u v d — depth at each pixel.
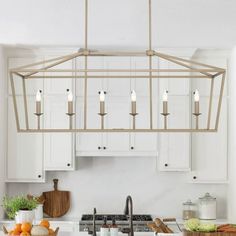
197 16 3.26
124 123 4.24
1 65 4.10
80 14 3.23
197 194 4.41
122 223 4.00
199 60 4.35
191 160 4.28
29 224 2.55
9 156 4.21
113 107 4.25
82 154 4.22
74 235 2.85
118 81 4.25
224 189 4.42
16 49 4.24
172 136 4.23
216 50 4.32
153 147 4.23
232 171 4.18
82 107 4.24
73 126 4.22
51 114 4.22
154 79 4.26
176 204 4.42
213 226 2.52
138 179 4.44
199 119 4.29
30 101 4.23
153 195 4.42
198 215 4.33
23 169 4.20
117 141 4.23
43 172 4.21
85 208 4.41
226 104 4.31
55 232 2.60
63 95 4.22
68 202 4.41
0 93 4.06
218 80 4.32
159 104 4.25
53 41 3.99
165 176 4.43
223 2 2.95
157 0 2.90
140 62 4.27
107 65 4.25
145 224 4.00
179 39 3.92
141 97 4.25
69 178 4.43
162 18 3.31
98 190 4.43
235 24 3.46
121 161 4.44
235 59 4.14
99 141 4.23
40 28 3.58
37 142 4.21
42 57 4.26
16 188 4.40
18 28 3.58
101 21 3.40
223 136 4.29
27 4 3.01
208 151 4.28
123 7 3.06
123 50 4.29
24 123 4.23
